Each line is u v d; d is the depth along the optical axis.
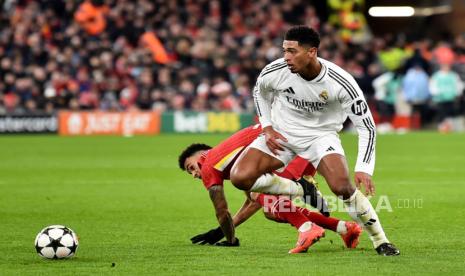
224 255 23.61
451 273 21.02
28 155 57.00
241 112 77.56
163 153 58.12
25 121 76.56
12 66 77.06
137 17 82.00
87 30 80.94
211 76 78.75
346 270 21.39
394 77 78.62
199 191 38.94
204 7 85.94
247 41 81.31
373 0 95.62
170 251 24.30
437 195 36.91
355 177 23.09
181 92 78.25
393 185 40.53
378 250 23.56
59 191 38.91
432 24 97.00
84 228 28.84
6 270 21.53
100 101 77.44
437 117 80.50
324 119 24.39
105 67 77.62
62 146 64.12
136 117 76.94
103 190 39.28
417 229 28.14
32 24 80.75
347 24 87.69
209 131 77.38
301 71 23.47
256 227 28.47
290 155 24.70
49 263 22.42
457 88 77.94
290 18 86.19
